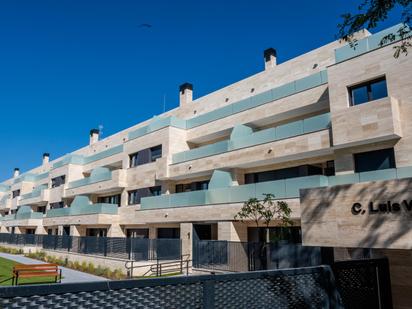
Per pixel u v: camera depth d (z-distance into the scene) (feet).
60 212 123.85
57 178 147.95
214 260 58.23
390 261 29.73
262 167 70.28
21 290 9.20
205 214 70.18
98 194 120.47
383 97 49.83
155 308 11.46
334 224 24.20
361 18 23.59
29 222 144.25
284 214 52.80
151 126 97.14
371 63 50.83
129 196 103.40
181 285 12.14
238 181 72.02
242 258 53.16
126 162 105.70
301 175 63.72
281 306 14.67
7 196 208.03
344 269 18.83
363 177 47.14
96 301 10.41
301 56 71.92
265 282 14.38
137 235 99.91
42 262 88.84
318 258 42.14
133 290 11.12
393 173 44.21
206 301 12.53
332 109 53.83
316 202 25.59
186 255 66.59
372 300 20.34
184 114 98.73
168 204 79.97
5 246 137.39
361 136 49.01
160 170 87.81
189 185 87.66
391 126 46.16
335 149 54.29
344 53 54.95
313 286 16.14
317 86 63.57
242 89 83.76
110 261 72.49
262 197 59.77
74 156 136.98
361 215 22.85
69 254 89.86
